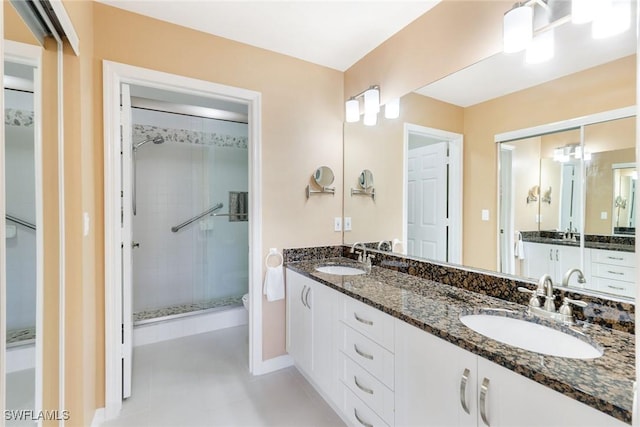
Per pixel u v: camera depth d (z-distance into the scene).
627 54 1.03
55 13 1.06
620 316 1.00
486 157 1.46
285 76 2.18
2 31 0.73
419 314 1.16
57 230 1.29
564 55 1.18
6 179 0.93
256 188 2.08
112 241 1.67
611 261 1.04
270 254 2.13
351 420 1.51
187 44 1.85
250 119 2.10
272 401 1.84
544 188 1.25
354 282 1.67
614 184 1.05
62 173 1.32
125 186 1.77
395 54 1.95
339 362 1.60
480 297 1.40
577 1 1.08
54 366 1.26
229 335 2.82
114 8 1.66
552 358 0.82
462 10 1.54
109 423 1.63
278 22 1.81
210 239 3.44
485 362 0.88
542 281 1.15
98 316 1.64
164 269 3.20
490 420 0.87
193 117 3.30
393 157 2.00
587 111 1.12
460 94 1.57
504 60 1.38
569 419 0.70
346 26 1.85
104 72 1.62
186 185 3.31
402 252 1.96
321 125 2.34
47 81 1.19
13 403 0.95
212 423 1.65
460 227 1.59
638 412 0.51
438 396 1.04
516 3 1.26
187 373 2.15
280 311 2.22
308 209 2.29
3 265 0.73
